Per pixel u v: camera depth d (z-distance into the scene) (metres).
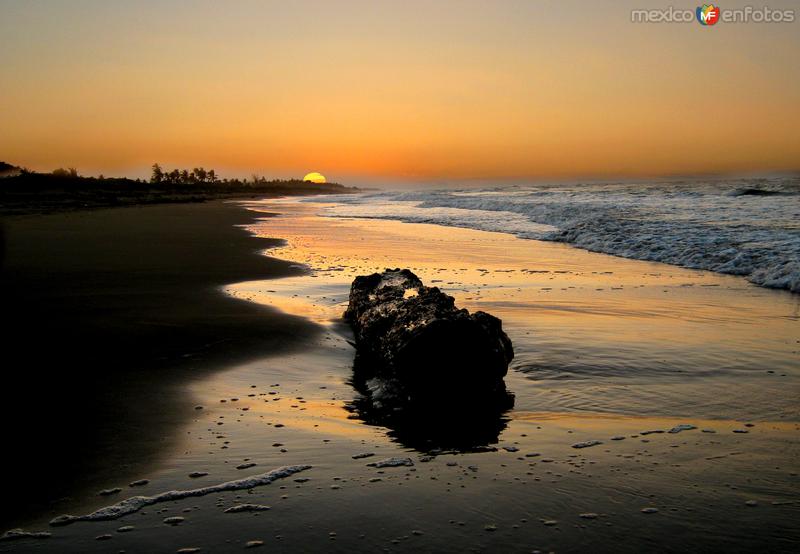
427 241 18.75
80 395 5.09
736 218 20.52
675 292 10.17
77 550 2.95
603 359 6.21
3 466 3.81
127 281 10.73
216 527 3.14
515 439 4.29
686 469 3.74
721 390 5.28
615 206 28.69
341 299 9.36
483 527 3.12
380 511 3.29
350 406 5.01
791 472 3.67
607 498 3.39
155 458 3.93
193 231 20.91
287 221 27.55
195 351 6.45
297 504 3.37
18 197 41.69
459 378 5.21
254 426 4.50
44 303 8.78
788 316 8.28
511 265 13.52
